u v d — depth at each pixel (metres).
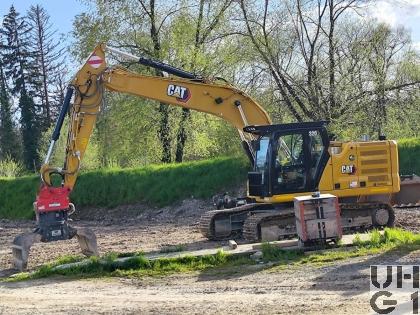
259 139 14.78
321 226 12.19
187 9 31.47
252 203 15.37
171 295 9.67
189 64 30.67
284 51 30.53
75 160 13.54
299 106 30.19
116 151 32.91
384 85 29.95
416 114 30.25
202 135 32.53
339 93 29.80
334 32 30.77
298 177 14.31
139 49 31.16
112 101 32.28
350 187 14.48
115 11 31.05
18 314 8.87
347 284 9.33
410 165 23.75
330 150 14.53
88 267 12.05
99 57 14.19
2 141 59.59
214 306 8.65
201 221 15.35
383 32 31.06
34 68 62.44
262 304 8.55
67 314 8.70
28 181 28.52
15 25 62.44
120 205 25.67
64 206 13.01
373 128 29.64
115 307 9.02
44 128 61.41
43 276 11.92
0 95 60.56
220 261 12.02
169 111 32.09
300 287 9.45
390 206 14.73
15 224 25.44
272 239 13.89
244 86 30.86
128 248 15.03
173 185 25.14
